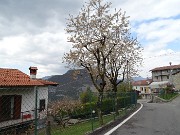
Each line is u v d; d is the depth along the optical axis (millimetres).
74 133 11578
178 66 80688
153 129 11875
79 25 20109
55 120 16578
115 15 21641
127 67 26438
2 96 10508
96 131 11062
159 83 74875
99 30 19234
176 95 53094
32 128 10023
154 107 26875
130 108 24047
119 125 13289
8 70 22672
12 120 10977
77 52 19688
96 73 17781
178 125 13039
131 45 25672
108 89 28047
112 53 22234
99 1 20375
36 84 20656
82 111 20188
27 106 18734
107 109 19547
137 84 94250
